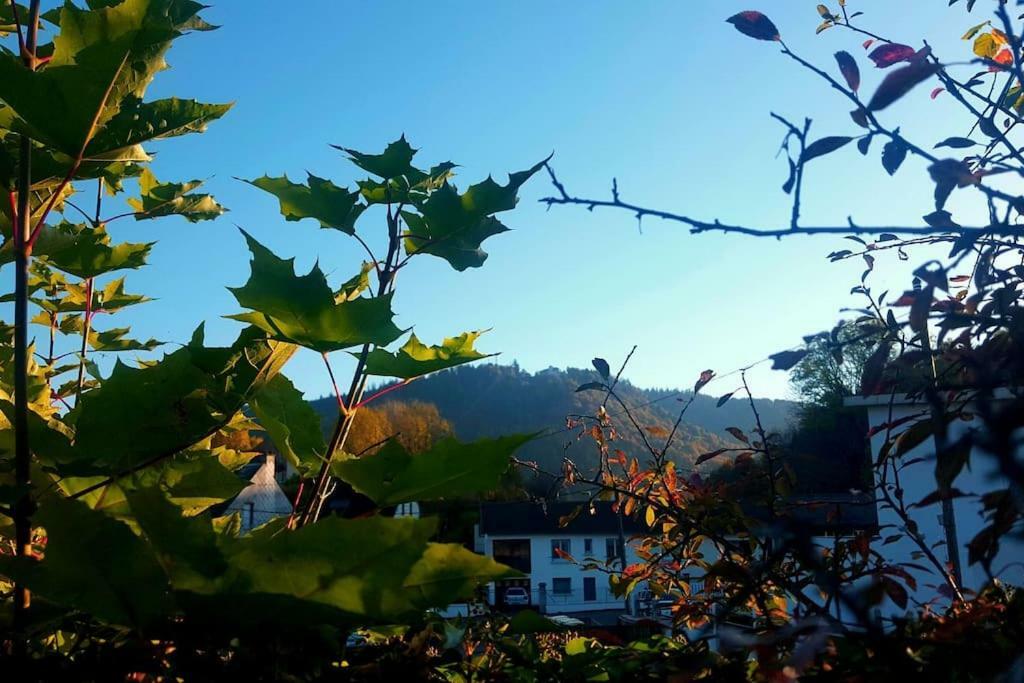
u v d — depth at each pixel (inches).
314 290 51.8
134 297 100.2
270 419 57.2
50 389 86.1
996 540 45.5
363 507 59.0
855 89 52.1
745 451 74.5
